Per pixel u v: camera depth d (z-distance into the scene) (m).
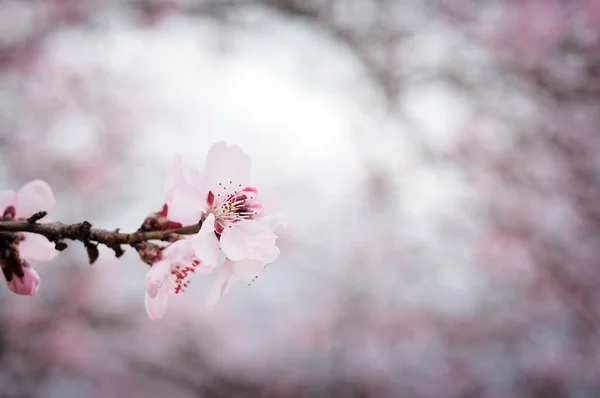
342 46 6.66
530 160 7.29
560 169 7.26
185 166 1.67
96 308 7.86
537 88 6.76
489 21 6.72
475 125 7.34
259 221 1.66
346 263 8.91
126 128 8.05
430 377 8.85
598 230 7.33
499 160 7.32
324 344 8.97
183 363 8.61
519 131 7.18
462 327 8.74
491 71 6.86
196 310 8.95
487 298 8.62
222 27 6.74
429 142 7.07
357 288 8.80
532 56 6.62
